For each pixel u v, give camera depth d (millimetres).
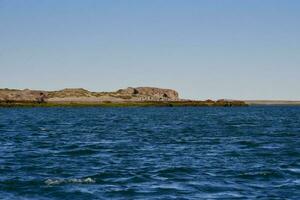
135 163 44531
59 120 144125
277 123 124875
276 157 48875
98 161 46031
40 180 34969
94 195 30219
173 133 86125
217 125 114562
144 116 181250
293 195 30219
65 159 47688
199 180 35312
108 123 125500
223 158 48219
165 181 34906
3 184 33469
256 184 33812
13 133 85812
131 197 29672
